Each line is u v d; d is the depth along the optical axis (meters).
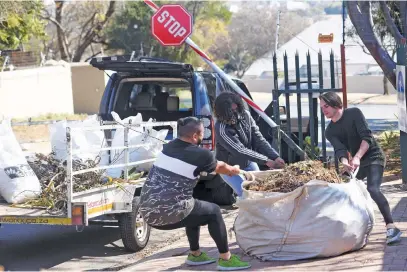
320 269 10.25
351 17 23.12
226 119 12.28
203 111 16.81
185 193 10.32
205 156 10.29
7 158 13.36
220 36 100.19
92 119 14.92
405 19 21.69
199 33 80.94
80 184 12.94
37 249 14.75
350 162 11.74
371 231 11.99
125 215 13.77
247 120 12.65
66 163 12.79
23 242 15.48
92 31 74.06
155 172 10.43
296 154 18.86
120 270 12.07
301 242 10.79
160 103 18.45
